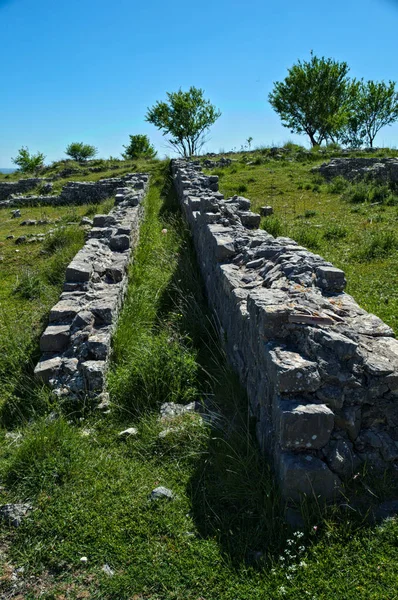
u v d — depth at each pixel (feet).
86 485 11.60
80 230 35.83
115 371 16.63
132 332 18.93
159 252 29.48
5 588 9.34
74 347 16.42
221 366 16.11
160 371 15.69
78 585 9.30
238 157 81.25
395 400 10.45
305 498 9.87
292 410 9.91
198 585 9.09
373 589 8.65
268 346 11.27
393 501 10.05
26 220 47.88
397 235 28.50
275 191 47.91
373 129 149.07
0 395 16.20
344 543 9.48
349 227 31.89
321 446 10.07
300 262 15.15
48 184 73.72
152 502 10.94
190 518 10.53
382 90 141.90
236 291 15.26
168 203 46.57
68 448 12.54
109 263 22.94
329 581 8.86
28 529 10.50
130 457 12.66
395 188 43.42
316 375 10.17
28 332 20.36
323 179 51.47
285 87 128.88
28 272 28.35
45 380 15.67
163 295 22.97
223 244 18.69
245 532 10.02
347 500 10.00
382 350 10.98
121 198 40.81
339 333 11.12
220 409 13.94
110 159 102.12
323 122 128.47
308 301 12.51
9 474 12.11
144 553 9.78
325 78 124.36
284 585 8.91
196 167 58.34
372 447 10.44
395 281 22.08
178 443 12.77
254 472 11.10
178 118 127.24
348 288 21.62
